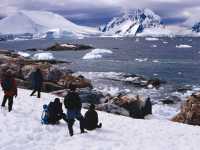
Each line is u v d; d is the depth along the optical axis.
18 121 15.09
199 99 26.12
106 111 24.83
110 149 12.67
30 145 12.30
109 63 86.31
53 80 34.62
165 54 123.56
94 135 14.65
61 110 15.77
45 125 15.11
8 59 37.06
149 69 73.12
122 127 17.25
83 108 24.25
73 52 128.88
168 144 14.34
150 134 16.20
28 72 33.50
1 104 18.41
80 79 36.38
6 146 11.85
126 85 47.91
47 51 136.38
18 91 25.89
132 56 112.75
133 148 13.09
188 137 16.20
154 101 36.53
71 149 12.27
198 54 122.19
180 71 69.25
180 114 26.12
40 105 19.78
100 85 47.00
